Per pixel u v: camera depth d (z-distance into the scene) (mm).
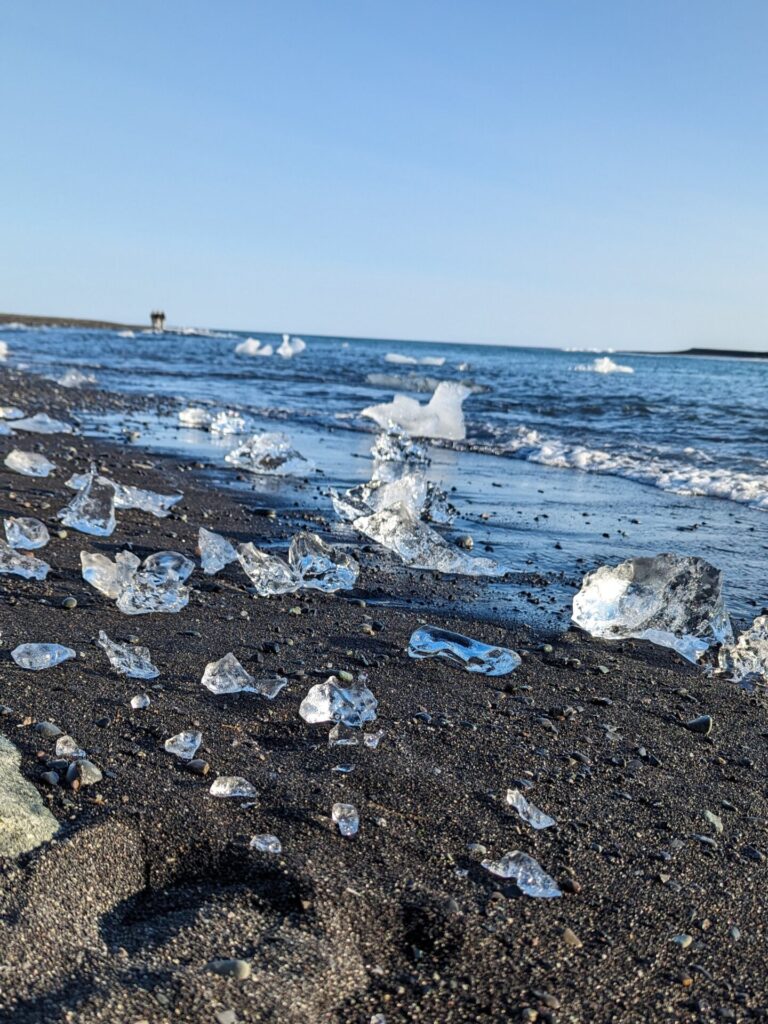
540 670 3797
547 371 36031
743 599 5000
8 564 4457
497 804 2619
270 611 4297
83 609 4039
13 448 8633
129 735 2830
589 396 19484
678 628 4254
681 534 6555
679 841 2492
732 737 3221
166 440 10500
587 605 4398
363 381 23047
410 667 3678
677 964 2016
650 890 2268
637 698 3539
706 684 3736
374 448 9797
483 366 38969
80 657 3422
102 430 11062
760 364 71062
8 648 3453
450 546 5719
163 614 4113
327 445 10875
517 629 4332
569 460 10141
